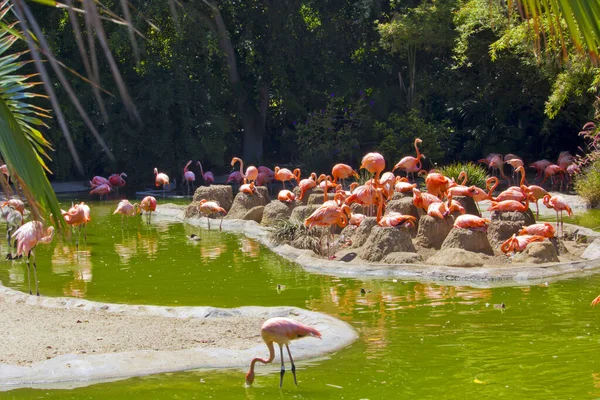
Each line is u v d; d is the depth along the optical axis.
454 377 5.28
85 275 9.67
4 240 12.89
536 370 5.40
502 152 23.56
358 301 7.92
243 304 7.92
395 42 23.17
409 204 11.71
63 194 22.48
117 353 5.80
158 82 23.05
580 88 15.74
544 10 1.87
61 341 6.22
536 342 6.14
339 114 26.22
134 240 12.95
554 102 15.75
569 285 8.48
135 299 8.24
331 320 6.80
